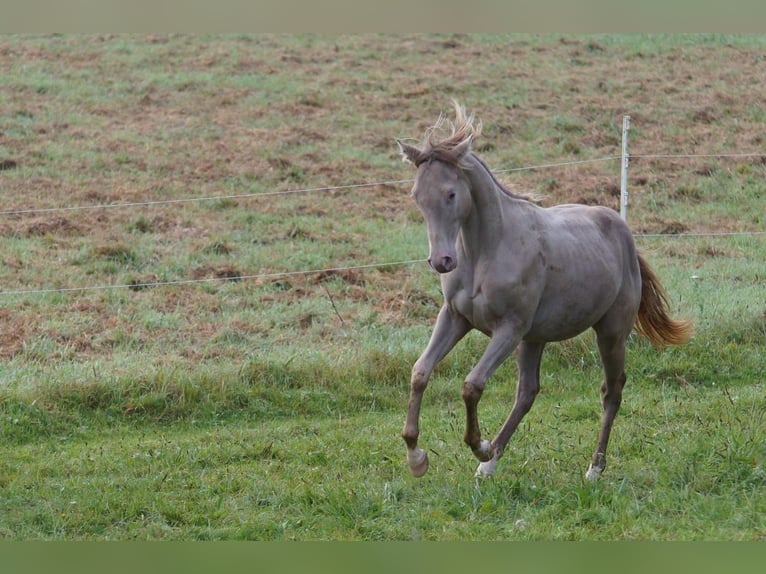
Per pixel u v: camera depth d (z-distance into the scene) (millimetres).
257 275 50750
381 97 80312
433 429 32719
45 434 33406
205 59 88375
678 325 30500
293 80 84125
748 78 82562
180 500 26188
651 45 91312
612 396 28562
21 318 44531
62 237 55750
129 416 34906
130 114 76812
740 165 66750
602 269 27453
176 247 54875
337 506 24734
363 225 58844
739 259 52656
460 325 26219
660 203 61375
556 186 61969
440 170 23703
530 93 80188
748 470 25656
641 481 26141
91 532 24250
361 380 37750
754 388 36031
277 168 67000
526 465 27672
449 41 93125
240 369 37344
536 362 28250
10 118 73938
